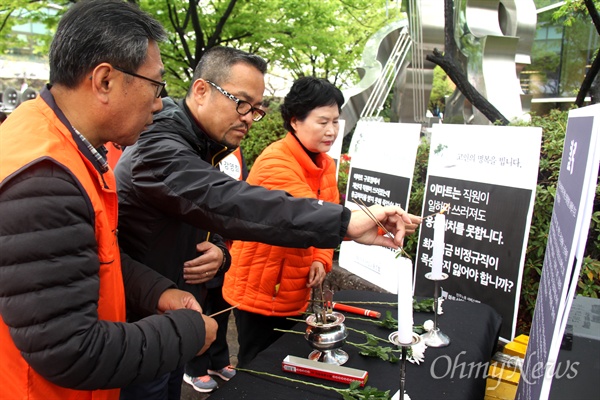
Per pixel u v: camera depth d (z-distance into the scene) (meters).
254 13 7.83
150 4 7.22
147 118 1.14
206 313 2.89
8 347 0.99
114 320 1.14
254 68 1.59
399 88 6.52
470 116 5.86
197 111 1.61
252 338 2.17
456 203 2.50
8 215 0.89
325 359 1.59
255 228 1.41
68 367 0.92
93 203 1.03
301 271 2.09
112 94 1.05
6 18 6.71
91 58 1.02
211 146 1.69
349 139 6.84
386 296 2.26
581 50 8.14
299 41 7.90
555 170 2.56
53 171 0.94
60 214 0.92
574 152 1.21
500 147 2.28
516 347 2.03
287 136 2.16
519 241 2.20
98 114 1.07
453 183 2.51
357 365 1.59
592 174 0.98
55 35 1.05
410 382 1.47
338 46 9.33
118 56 1.03
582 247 1.00
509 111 4.96
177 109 1.60
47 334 0.90
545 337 1.18
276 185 2.04
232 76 1.55
